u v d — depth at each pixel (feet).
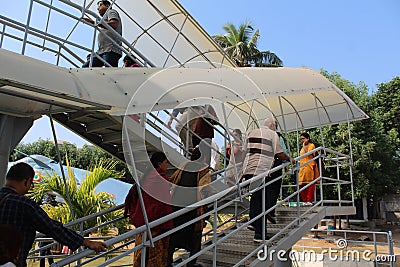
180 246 14.25
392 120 82.74
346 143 64.49
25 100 13.12
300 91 19.27
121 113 10.90
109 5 19.93
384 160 68.08
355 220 72.43
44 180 27.58
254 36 87.61
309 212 21.33
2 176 13.26
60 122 17.37
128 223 28.27
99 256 15.01
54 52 17.87
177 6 24.58
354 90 72.54
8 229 7.43
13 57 9.61
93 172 27.81
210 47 28.91
